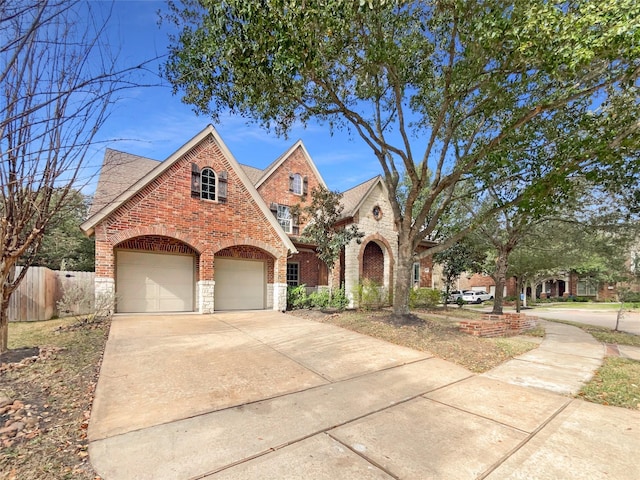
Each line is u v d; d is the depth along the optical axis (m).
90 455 3.31
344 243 13.70
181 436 3.73
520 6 6.20
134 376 5.62
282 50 6.34
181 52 7.67
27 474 2.96
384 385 5.55
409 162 10.20
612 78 7.64
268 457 3.34
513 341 9.31
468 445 3.63
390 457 3.37
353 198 19.02
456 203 16.36
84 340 7.95
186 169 12.89
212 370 6.07
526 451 3.52
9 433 3.59
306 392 5.17
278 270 14.99
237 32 6.60
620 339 11.01
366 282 16.31
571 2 6.36
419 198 22.31
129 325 10.03
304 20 6.30
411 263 10.98
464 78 8.12
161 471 3.07
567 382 5.84
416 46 8.31
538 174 10.08
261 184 18.58
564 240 15.38
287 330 9.93
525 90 8.86
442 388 5.48
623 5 5.20
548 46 6.07
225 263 14.88
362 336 9.23
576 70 6.32
